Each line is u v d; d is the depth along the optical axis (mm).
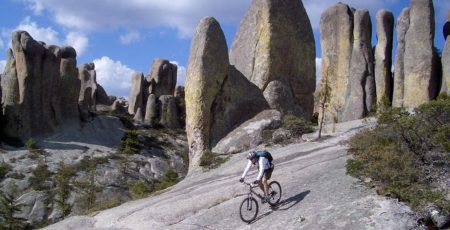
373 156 16047
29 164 49375
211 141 29938
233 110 30953
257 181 15352
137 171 53688
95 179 47812
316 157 20453
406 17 35094
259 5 36500
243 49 37375
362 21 38406
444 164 14891
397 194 13516
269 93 34250
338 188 15188
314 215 13828
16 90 57688
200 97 29984
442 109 16594
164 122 78562
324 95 30891
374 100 36906
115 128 67438
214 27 31250
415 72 32906
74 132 60656
